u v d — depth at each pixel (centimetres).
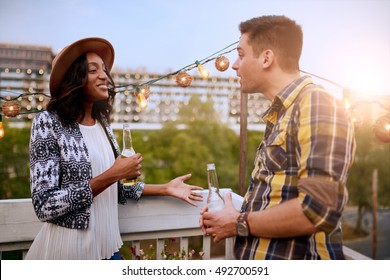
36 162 106
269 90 93
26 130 1791
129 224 141
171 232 151
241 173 341
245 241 89
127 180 135
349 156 76
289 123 83
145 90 151
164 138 2072
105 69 124
